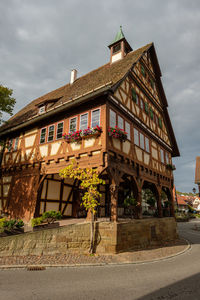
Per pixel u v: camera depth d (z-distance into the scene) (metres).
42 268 6.13
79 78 17.73
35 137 12.25
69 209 12.87
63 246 7.70
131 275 5.77
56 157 10.41
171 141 18.66
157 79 17.19
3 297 4.07
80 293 4.38
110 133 8.91
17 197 11.85
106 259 7.30
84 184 8.10
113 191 8.79
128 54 16.05
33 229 7.83
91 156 8.99
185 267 6.81
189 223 29.98
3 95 12.86
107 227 8.25
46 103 12.91
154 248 10.02
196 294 4.45
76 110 10.44
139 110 12.96
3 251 6.70
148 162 13.05
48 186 11.57
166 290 4.68
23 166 12.35
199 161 22.09
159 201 13.71
